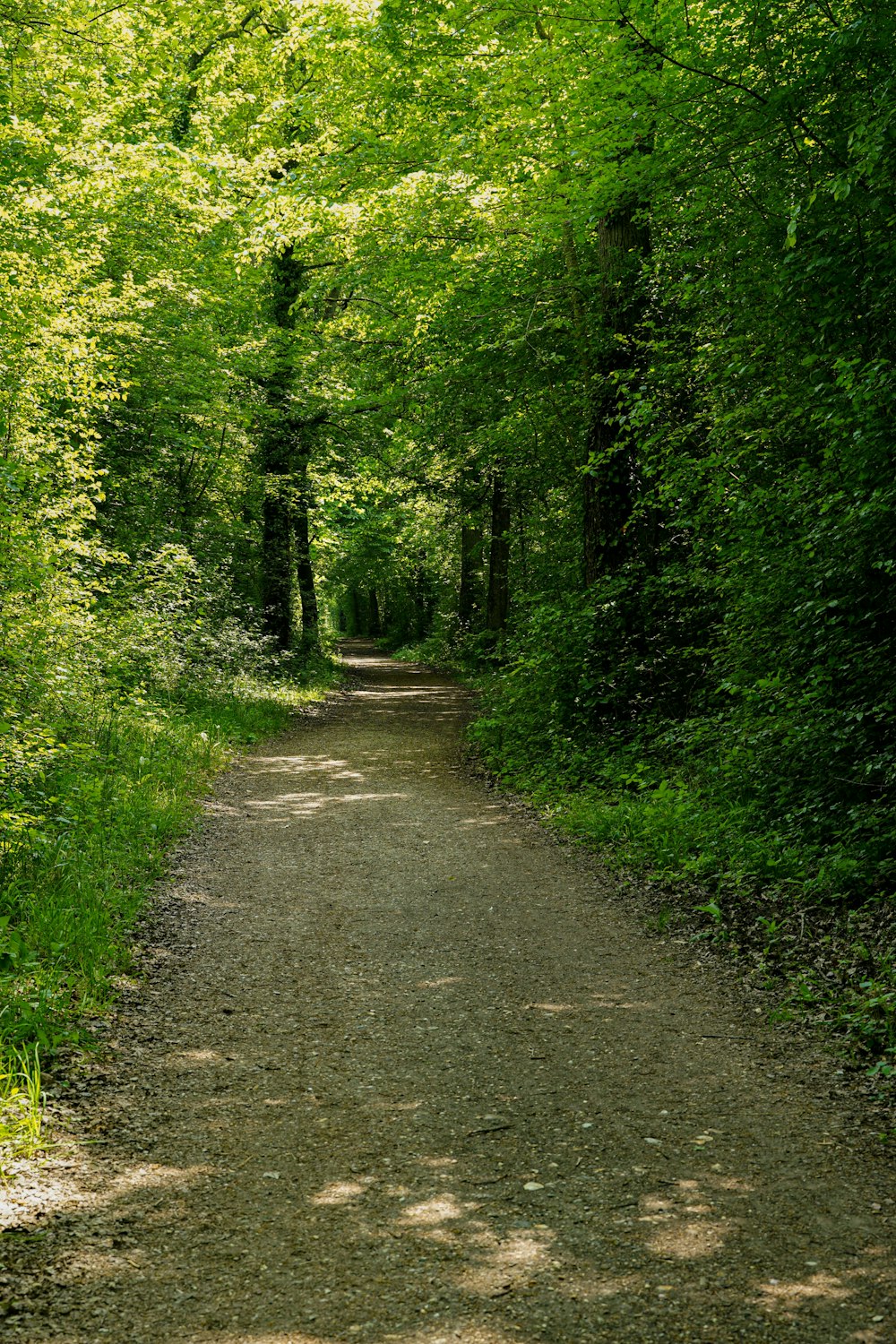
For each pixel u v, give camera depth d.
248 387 20.00
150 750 11.51
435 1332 2.87
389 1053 4.93
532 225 13.41
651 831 8.61
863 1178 3.66
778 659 8.45
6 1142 3.91
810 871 6.93
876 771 7.21
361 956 6.39
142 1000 5.59
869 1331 2.84
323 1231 3.40
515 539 25.16
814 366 8.14
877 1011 5.05
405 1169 3.81
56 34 13.32
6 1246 3.27
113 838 8.28
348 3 13.59
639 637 12.09
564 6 9.60
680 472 9.57
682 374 10.42
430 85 12.80
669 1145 3.96
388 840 9.59
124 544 16.73
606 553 12.55
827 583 7.64
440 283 15.02
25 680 9.27
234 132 19.42
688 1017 5.32
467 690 25.30
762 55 7.99
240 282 18.02
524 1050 4.94
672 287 10.03
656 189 9.79
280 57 18.36
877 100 6.74
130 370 15.86
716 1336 2.83
